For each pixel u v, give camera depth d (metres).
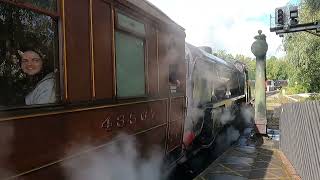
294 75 20.39
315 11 17.02
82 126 3.71
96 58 4.00
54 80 3.32
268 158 8.47
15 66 2.91
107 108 4.25
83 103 3.73
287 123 8.40
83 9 3.77
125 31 4.75
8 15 2.84
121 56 4.67
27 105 2.98
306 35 17.97
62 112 3.37
